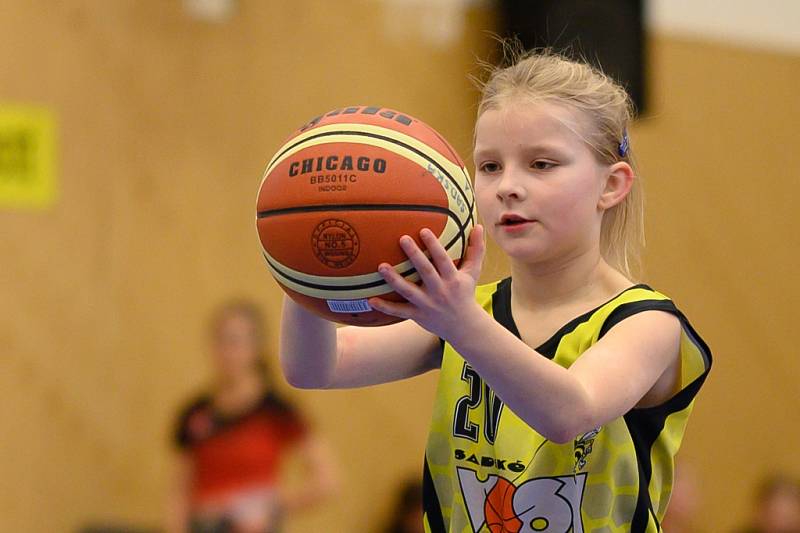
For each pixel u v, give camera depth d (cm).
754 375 1518
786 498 1367
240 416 1105
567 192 423
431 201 374
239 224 1311
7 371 1223
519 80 440
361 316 381
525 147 425
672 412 446
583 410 370
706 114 1488
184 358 1287
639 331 415
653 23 1450
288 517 1169
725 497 1491
